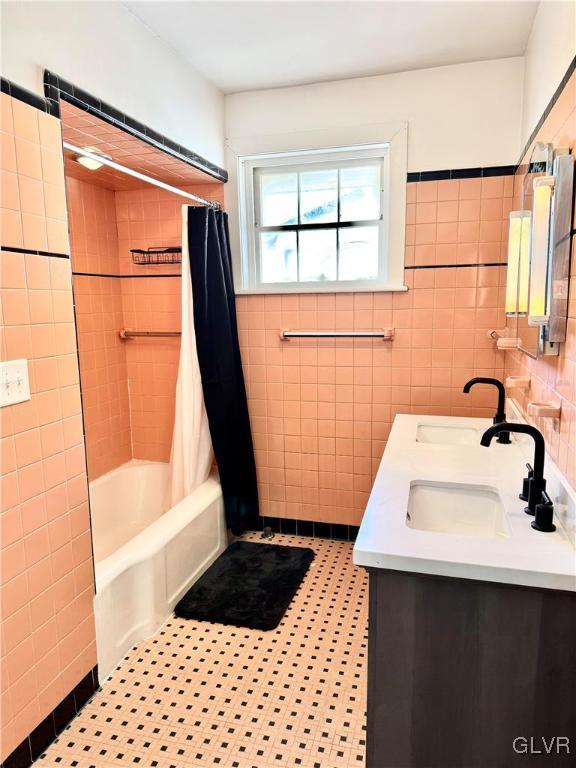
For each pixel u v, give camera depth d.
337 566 2.62
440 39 2.14
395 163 2.52
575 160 1.31
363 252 2.75
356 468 2.85
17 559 1.43
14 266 1.39
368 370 2.73
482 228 2.46
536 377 1.78
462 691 1.18
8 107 1.35
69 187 2.61
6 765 1.41
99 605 1.80
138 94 1.94
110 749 1.55
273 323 2.84
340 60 2.32
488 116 2.38
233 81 2.53
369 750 1.26
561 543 1.20
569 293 1.35
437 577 1.14
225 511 2.79
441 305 2.57
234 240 2.83
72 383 1.62
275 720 1.64
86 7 1.65
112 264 2.96
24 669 1.46
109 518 2.92
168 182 2.75
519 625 1.12
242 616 2.18
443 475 1.68
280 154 2.70
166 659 1.94
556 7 1.56
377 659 1.21
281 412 2.91
